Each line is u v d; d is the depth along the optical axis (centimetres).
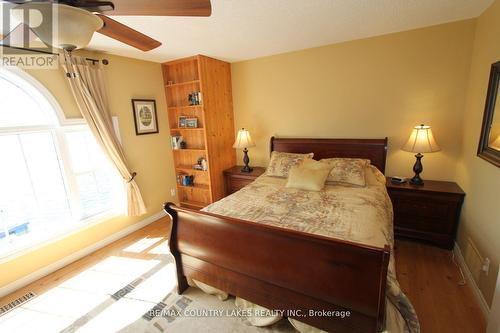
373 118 306
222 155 395
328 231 172
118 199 322
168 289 222
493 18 201
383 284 119
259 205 229
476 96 230
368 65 295
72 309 205
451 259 246
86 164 296
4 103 230
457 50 252
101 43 261
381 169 303
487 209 190
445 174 282
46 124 256
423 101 277
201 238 185
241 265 168
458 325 172
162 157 390
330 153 329
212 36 258
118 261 271
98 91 285
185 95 384
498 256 168
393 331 132
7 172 239
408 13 222
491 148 186
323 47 316
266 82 368
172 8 112
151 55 326
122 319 192
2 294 225
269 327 176
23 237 251
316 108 339
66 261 269
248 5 191
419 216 267
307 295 147
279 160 328
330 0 190
